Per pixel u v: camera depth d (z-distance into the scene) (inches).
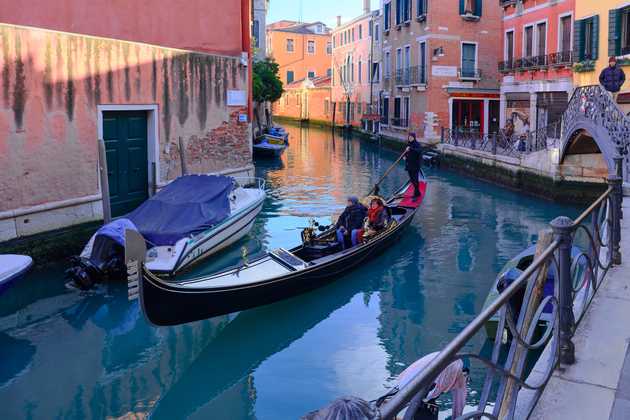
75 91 438.3
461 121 1267.2
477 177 917.8
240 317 339.3
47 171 418.6
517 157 807.7
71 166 438.3
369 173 982.4
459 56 1245.7
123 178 499.5
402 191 605.3
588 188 669.3
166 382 265.1
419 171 584.1
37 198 412.2
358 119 1834.4
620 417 137.0
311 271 354.9
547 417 137.9
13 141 392.8
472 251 474.9
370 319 333.4
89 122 452.4
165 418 237.1
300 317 337.4
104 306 349.4
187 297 289.3
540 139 754.8
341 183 864.9
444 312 342.3
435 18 1226.6
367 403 73.5
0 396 250.7
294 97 2549.2
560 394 147.8
